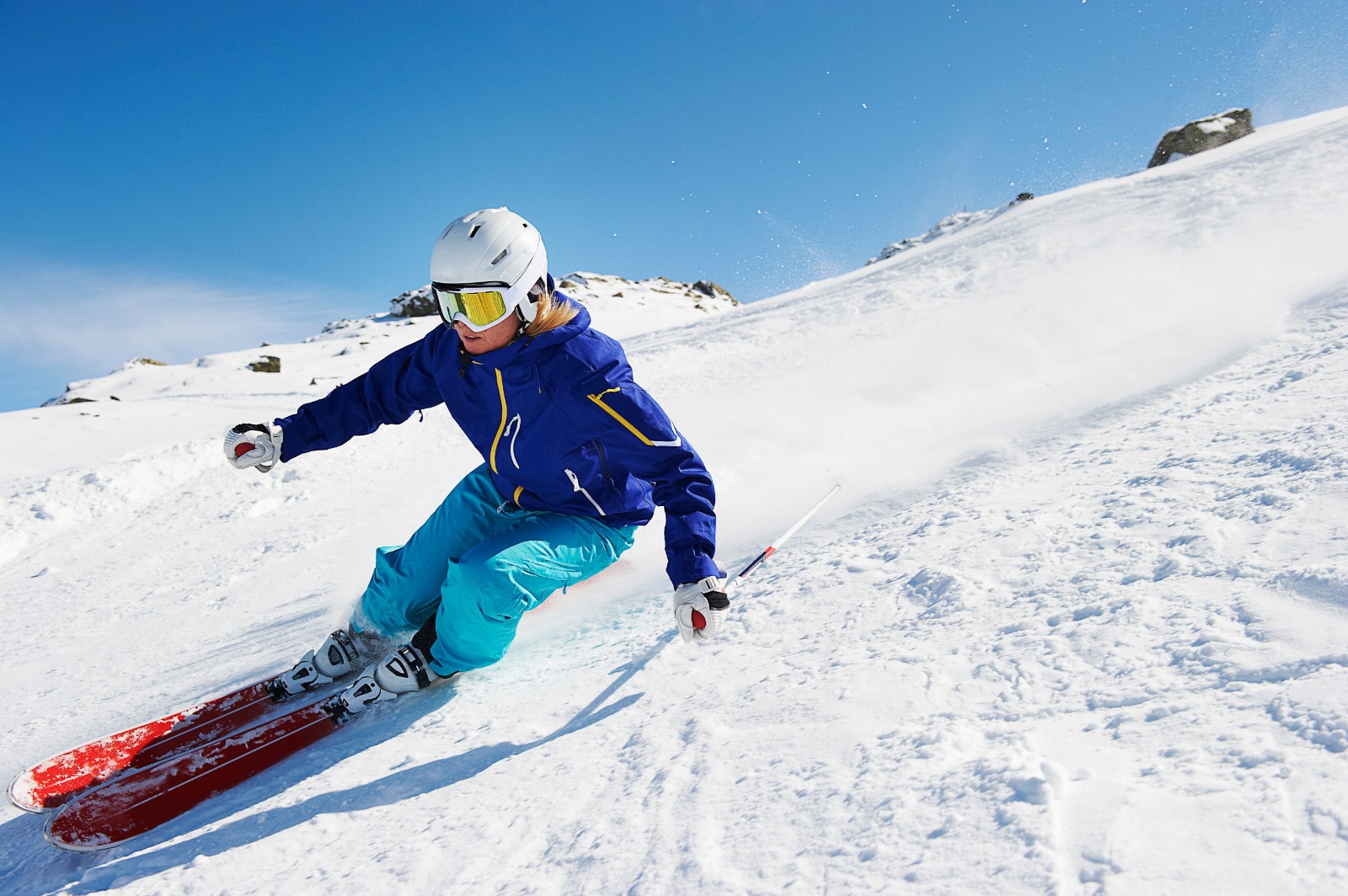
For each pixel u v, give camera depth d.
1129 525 1.72
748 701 1.58
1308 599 1.18
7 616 6.60
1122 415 2.70
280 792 1.90
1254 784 0.87
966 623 1.57
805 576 2.23
